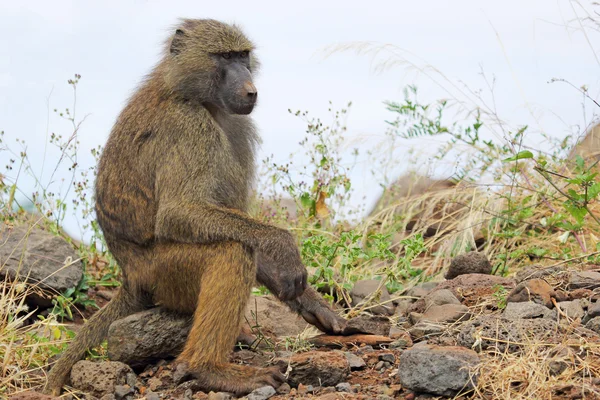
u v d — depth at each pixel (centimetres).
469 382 512
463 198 1038
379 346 653
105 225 679
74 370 611
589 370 514
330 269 803
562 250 850
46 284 791
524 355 546
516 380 513
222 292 594
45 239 823
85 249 941
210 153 644
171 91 666
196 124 646
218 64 690
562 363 526
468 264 815
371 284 791
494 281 746
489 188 998
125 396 586
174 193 627
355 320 682
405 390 545
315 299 690
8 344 664
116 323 639
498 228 953
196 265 617
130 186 655
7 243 803
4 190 902
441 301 709
